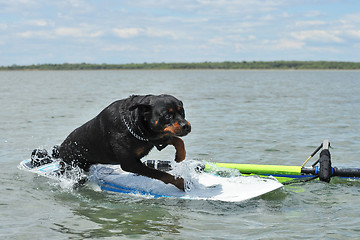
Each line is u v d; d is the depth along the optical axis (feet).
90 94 76.13
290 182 19.07
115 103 18.33
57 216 15.72
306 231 14.05
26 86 108.37
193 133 32.71
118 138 17.58
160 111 16.11
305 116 42.65
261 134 32.07
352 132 32.81
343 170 19.16
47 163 22.77
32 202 17.30
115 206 16.98
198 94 76.64
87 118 41.04
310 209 16.26
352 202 16.94
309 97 67.92
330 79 170.81
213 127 35.70
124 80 163.43
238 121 39.34
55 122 38.14
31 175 21.16
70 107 51.52
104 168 21.30
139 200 17.79
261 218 15.40
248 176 19.77
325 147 19.63
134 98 17.62
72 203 17.34
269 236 13.66
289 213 15.89
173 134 15.92
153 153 26.21
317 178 20.13
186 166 20.24
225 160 24.21
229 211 16.22
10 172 21.52
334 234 13.74
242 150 26.58
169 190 18.60
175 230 14.33
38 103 56.65
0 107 50.83
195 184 19.07
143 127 16.76
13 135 31.22
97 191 19.11
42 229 14.43
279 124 37.27
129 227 14.64
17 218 15.44
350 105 53.67
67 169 20.88
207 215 15.83
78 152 19.92
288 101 60.34
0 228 14.46
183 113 16.55
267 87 102.94
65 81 150.92
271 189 17.85
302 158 24.64
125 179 19.88
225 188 18.45
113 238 13.67
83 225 14.82
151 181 19.54
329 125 36.50
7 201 17.28
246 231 14.15
